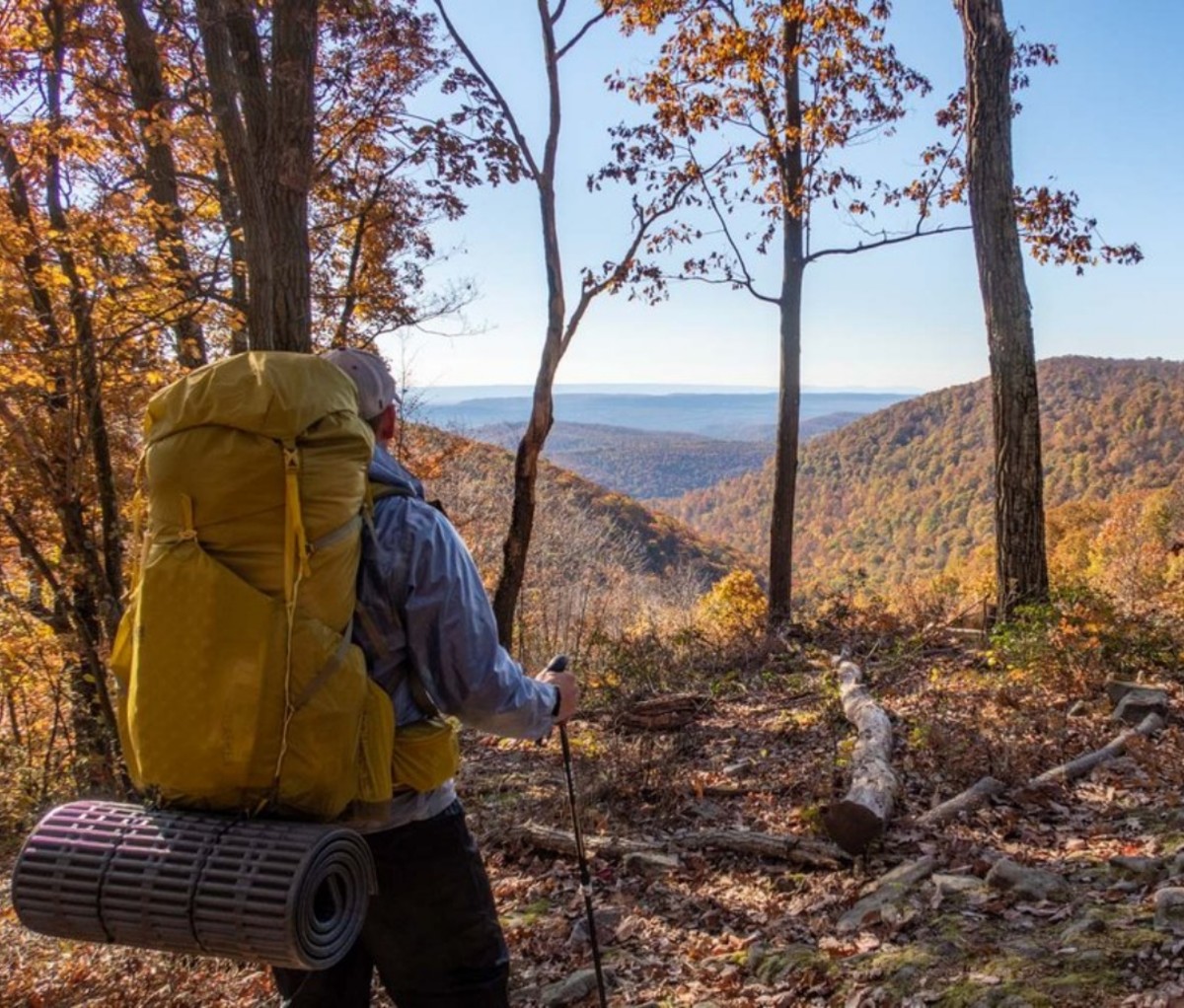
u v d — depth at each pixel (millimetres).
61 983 4500
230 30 8680
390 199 14898
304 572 1848
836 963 3836
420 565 2018
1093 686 7352
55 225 11742
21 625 11977
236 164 8734
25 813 9711
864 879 4633
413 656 2039
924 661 9734
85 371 11422
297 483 1851
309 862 1774
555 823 6098
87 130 11781
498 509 20938
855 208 13930
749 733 7902
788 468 14453
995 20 10016
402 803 2104
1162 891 3689
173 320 11359
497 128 11367
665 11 13938
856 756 6023
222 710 1808
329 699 1855
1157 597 10602
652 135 12883
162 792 1924
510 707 2104
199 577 1823
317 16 8961
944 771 5883
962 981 3428
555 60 11852
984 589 11453
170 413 1927
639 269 12875
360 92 14383
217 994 4293
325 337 15414
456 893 2188
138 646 1866
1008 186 10008
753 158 14273
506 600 12500
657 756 7004
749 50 13703
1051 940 3617
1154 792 5219
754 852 5172
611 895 5074
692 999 3855
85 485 12062
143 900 1789
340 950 1852
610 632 15250
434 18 13859
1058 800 5336
